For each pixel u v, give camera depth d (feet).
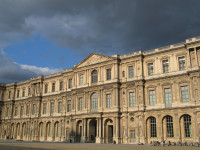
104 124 216.54
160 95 195.31
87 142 224.94
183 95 184.34
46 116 284.20
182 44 193.26
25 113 316.19
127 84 213.66
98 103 223.71
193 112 172.65
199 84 172.76
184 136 176.55
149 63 209.15
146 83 205.77
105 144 190.49
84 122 229.04
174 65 193.47
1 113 351.05
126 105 209.97
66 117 258.57
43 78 303.07
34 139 286.87
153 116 193.98
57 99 278.87
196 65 176.04
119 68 222.89
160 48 205.16
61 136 259.60
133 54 217.56
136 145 174.91
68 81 267.59
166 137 185.26
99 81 228.63
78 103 243.19
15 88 346.13
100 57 235.20
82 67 246.68
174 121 182.50
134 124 201.77
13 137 323.16
